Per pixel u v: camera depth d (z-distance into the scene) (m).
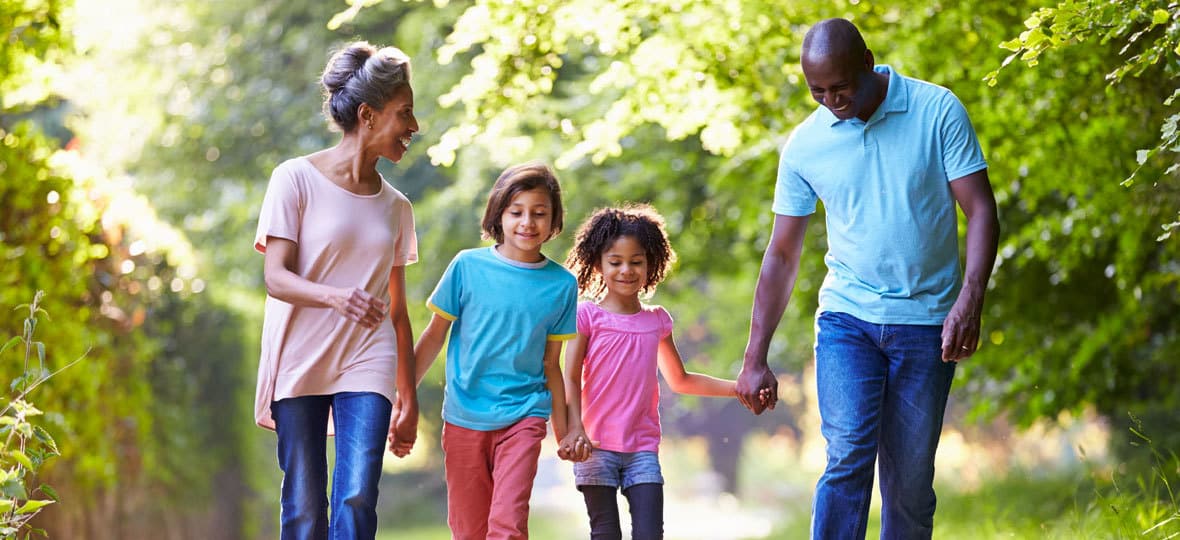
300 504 7.56
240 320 16.94
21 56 12.23
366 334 7.65
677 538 36.28
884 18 13.30
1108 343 18.36
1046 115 13.30
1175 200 13.38
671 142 23.41
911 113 7.63
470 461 8.30
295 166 7.64
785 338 23.94
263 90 29.80
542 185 8.28
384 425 7.60
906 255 7.62
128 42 16.81
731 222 22.95
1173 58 7.40
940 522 17.17
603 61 20.58
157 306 15.28
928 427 7.75
